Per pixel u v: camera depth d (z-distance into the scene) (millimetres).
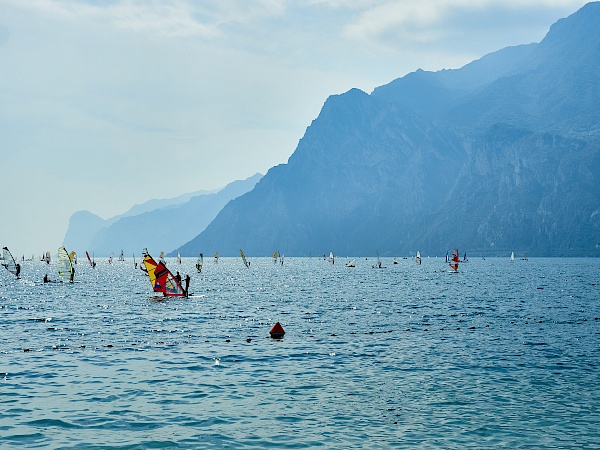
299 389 31797
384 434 24719
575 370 36281
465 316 65688
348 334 51562
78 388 31719
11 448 22984
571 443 23750
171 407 28438
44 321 59594
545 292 105375
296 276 177500
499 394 30719
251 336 50250
